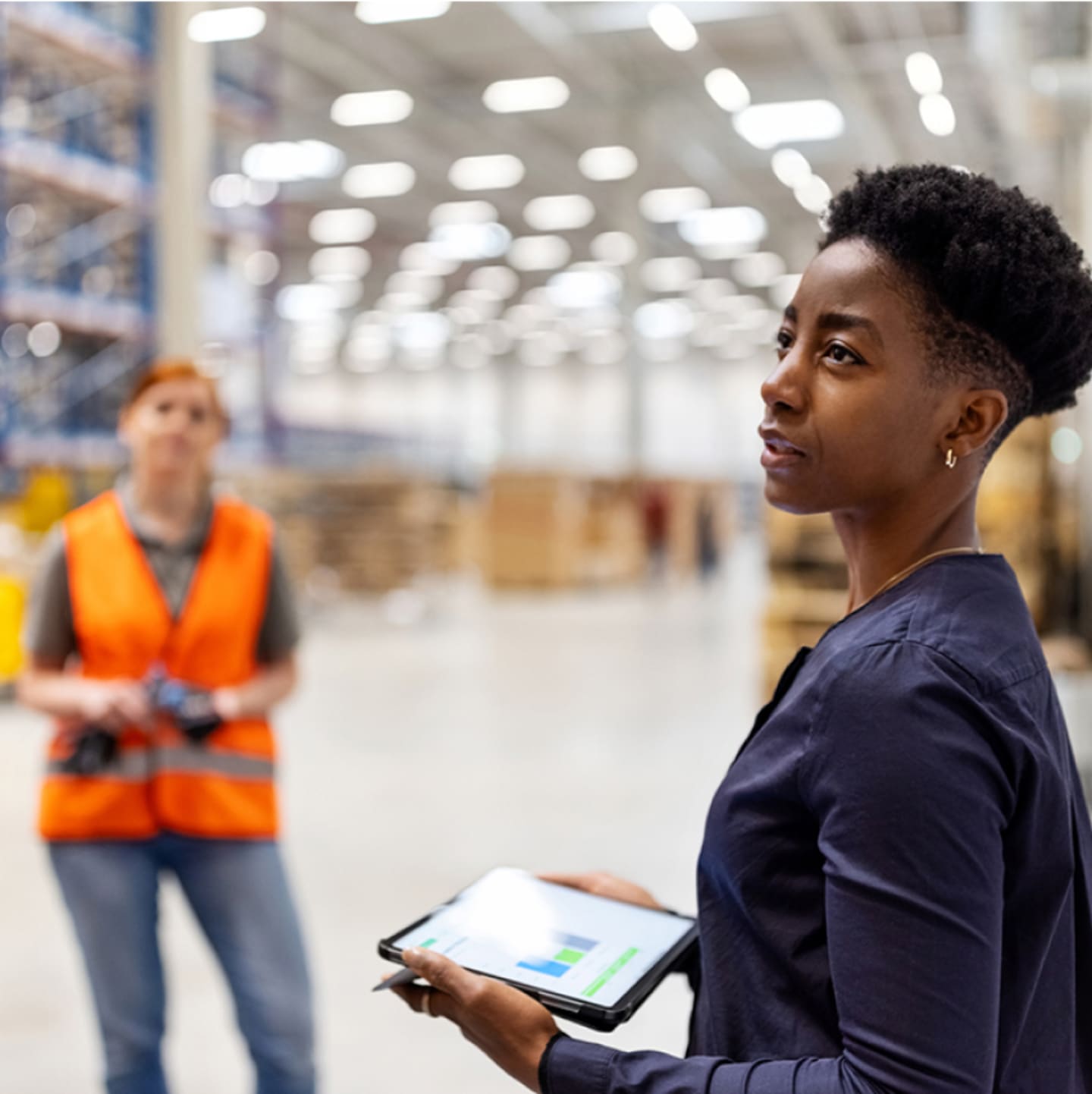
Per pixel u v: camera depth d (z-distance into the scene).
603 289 29.70
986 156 12.69
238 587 2.06
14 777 5.63
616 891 1.17
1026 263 0.81
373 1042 2.98
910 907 0.72
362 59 14.52
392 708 7.57
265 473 12.57
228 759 1.97
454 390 38.53
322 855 4.50
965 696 0.76
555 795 5.41
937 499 0.87
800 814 0.82
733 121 16.55
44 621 2.00
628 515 17.28
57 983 3.31
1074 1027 0.88
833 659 0.81
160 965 1.98
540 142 18.08
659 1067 0.82
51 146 8.76
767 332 34.38
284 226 22.34
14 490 8.82
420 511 13.08
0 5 7.52
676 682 8.59
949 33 10.70
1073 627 6.11
